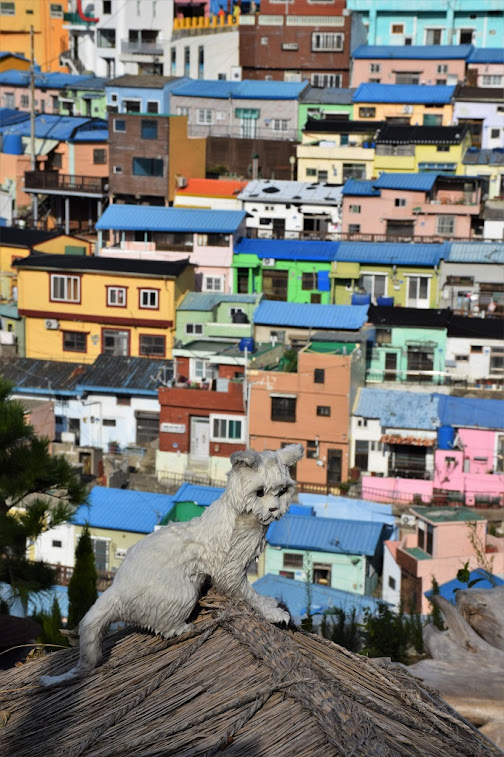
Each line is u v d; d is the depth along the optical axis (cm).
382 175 12250
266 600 1207
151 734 1020
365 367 9519
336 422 8688
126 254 11419
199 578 1173
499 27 15762
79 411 9331
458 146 12725
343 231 12100
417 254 11294
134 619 1152
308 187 12519
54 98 15925
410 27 15962
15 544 3234
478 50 15475
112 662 1149
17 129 14062
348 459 8762
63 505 3259
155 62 16675
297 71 15825
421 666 1463
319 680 1061
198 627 1164
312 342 9338
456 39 15950
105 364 9638
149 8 16612
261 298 10694
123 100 14812
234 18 15975
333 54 15638
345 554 6981
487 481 8431
